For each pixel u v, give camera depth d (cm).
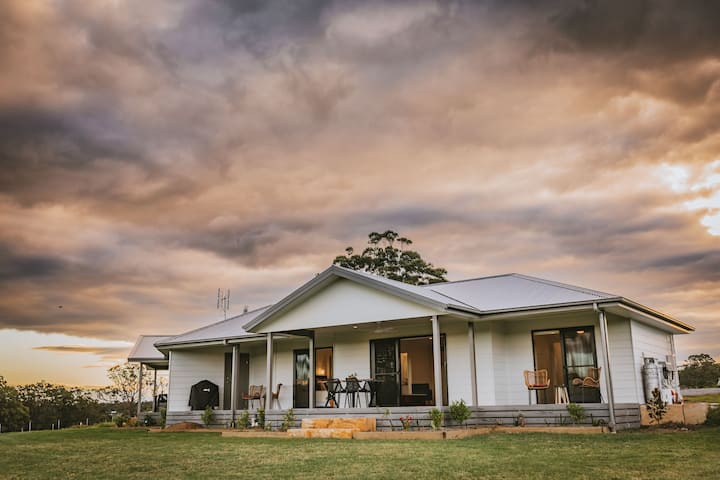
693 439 1053
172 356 2141
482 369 1558
